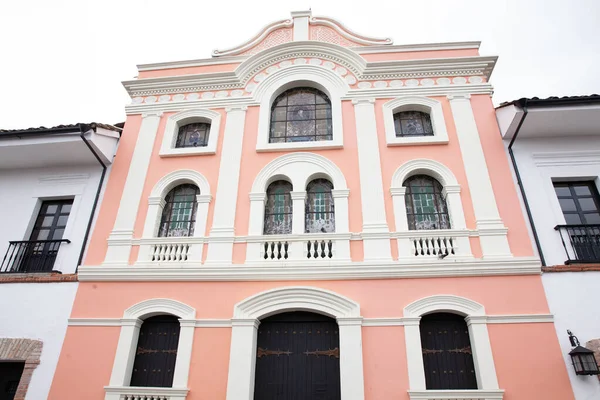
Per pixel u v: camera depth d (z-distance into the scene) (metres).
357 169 10.39
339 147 10.68
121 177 11.11
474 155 10.27
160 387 8.39
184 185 11.10
